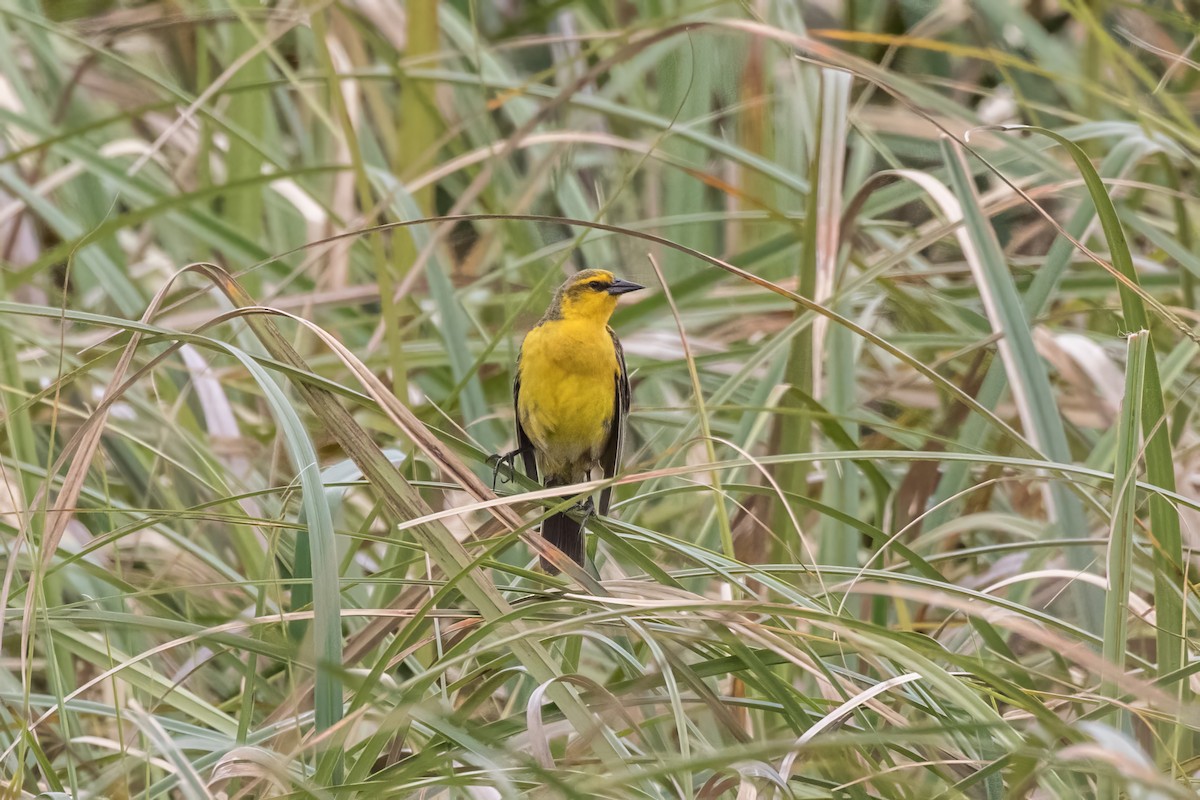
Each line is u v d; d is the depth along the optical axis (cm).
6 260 1400
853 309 1341
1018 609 693
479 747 611
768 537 1004
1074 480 780
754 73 1469
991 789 700
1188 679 702
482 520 1103
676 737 838
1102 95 1124
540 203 1452
